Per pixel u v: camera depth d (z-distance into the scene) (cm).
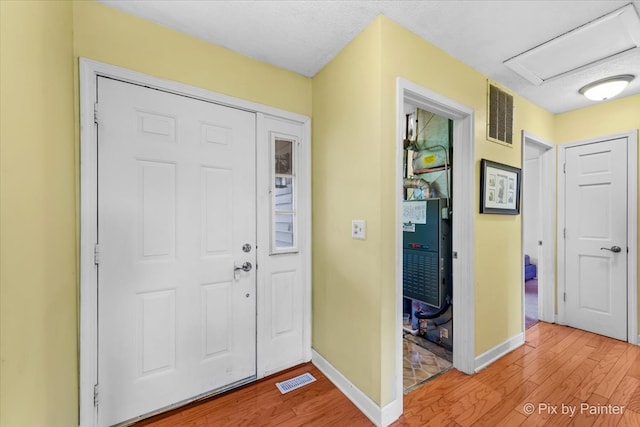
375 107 153
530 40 172
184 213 166
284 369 204
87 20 137
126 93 148
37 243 94
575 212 281
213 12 148
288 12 148
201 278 171
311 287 218
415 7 144
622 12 145
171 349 161
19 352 80
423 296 243
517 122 245
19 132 82
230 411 159
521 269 249
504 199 229
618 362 212
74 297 131
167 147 161
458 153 207
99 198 141
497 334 222
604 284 262
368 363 158
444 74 181
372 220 156
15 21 80
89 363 136
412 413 157
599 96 234
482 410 159
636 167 243
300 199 215
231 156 183
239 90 185
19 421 80
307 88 216
